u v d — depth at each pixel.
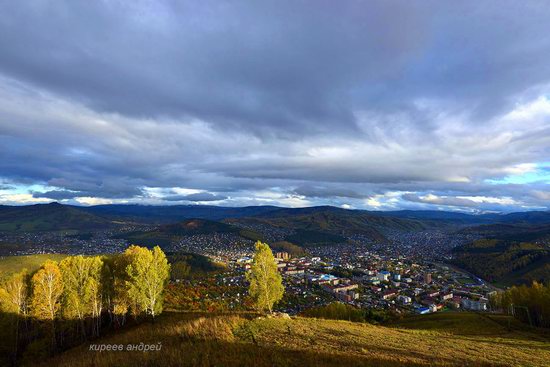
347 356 21.53
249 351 21.36
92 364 20.67
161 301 49.75
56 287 44.47
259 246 51.06
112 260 54.94
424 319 68.06
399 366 20.28
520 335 44.78
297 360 20.19
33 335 47.81
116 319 53.41
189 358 19.62
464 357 24.50
